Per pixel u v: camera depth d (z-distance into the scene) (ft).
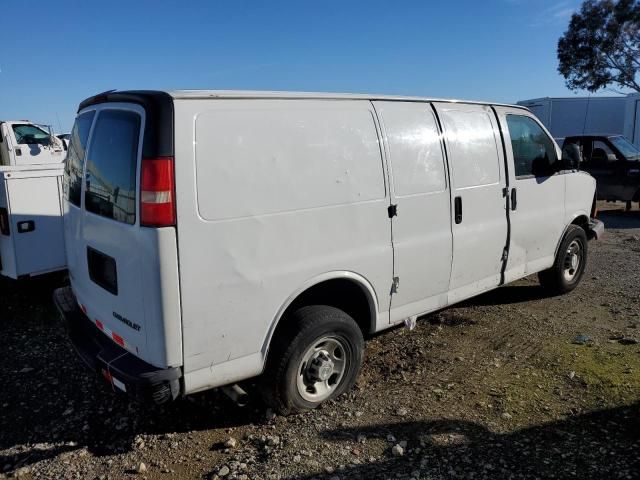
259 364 11.09
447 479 9.64
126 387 10.06
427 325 17.38
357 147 12.26
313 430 11.42
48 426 12.07
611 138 43.86
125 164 10.12
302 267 11.37
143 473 10.32
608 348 15.20
